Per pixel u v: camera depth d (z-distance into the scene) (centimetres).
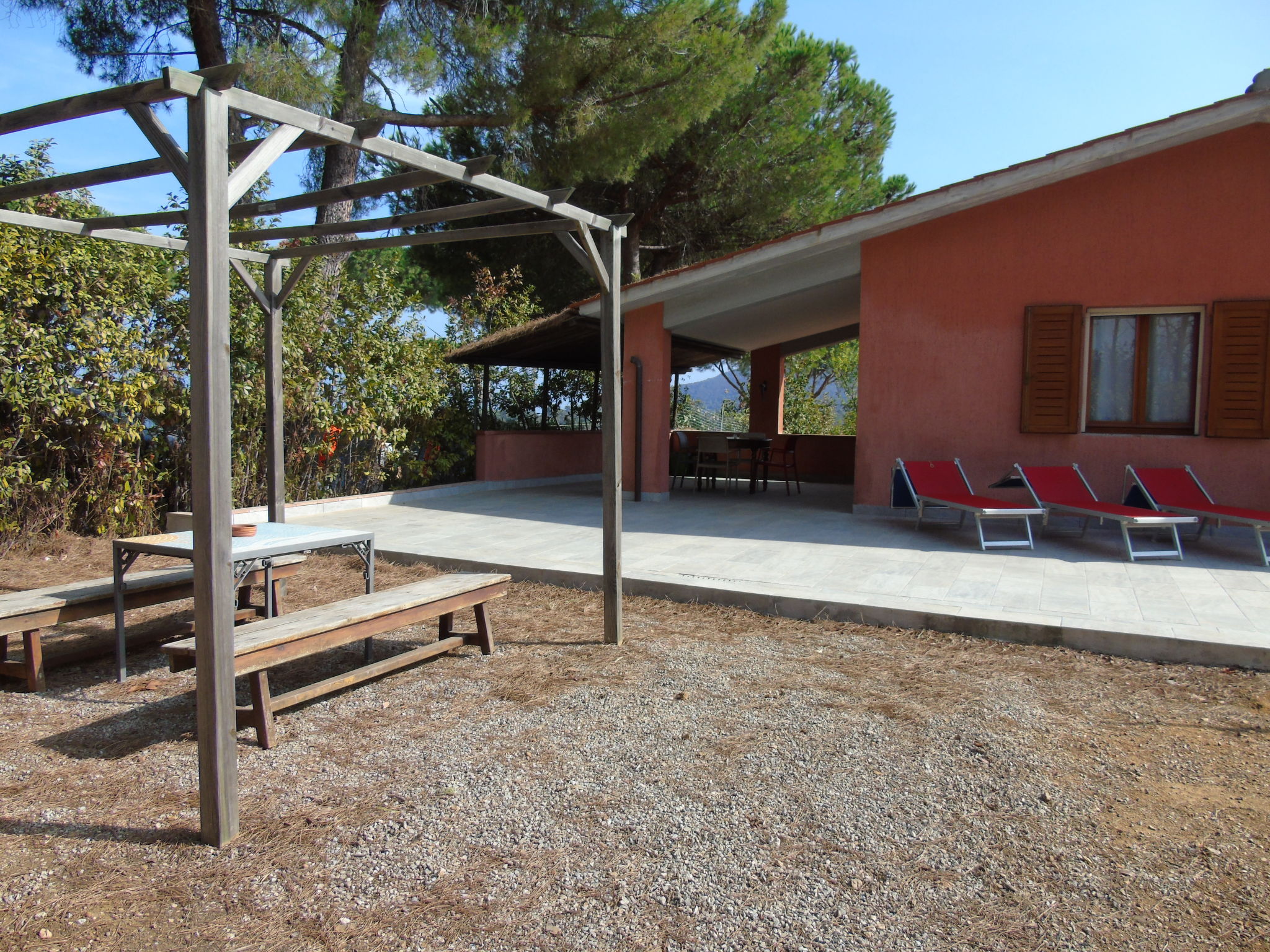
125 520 826
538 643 492
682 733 356
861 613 521
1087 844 266
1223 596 544
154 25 1110
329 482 1095
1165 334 851
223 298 261
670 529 855
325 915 231
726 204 1689
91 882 247
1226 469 825
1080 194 856
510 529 859
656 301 1035
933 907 234
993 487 848
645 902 236
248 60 909
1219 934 221
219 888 244
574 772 319
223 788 267
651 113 1278
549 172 1327
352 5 968
